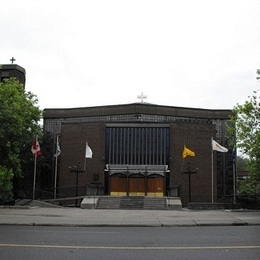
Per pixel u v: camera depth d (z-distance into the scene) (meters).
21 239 12.02
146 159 48.72
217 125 53.38
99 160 48.56
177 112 53.56
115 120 53.25
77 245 10.77
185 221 18.50
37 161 49.62
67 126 50.81
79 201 45.34
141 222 18.19
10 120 28.52
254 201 33.97
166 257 9.03
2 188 30.78
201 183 47.50
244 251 9.84
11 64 53.03
